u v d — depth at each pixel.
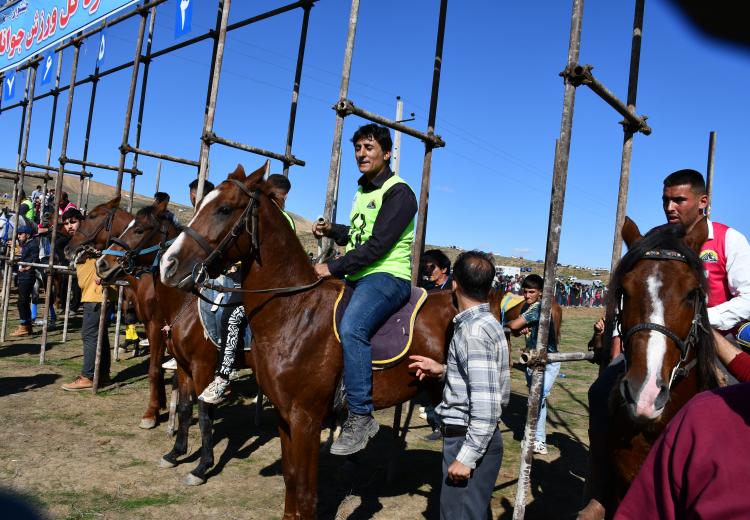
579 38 2.77
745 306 2.56
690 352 2.21
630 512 1.14
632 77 3.46
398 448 4.48
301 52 6.03
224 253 3.23
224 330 4.20
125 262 5.06
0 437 4.82
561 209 2.77
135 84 6.96
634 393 1.99
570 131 2.77
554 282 2.79
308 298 3.32
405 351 3.28
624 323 2.25
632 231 2.50
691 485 1.01
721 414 1.03
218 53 5.34
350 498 4.16
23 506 3.62
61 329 10.05
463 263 2.64
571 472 4.90
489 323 2.57
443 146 4.88
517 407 7.19
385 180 3.40
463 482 2.56
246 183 3.28
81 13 7.60
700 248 2.29
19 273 9.25
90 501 3.78
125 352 8.71
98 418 5.56
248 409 6.29
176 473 4.39
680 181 2.85
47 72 8.90
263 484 4.28
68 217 7.50
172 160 7.34
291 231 3.42
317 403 3.22
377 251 3.20
